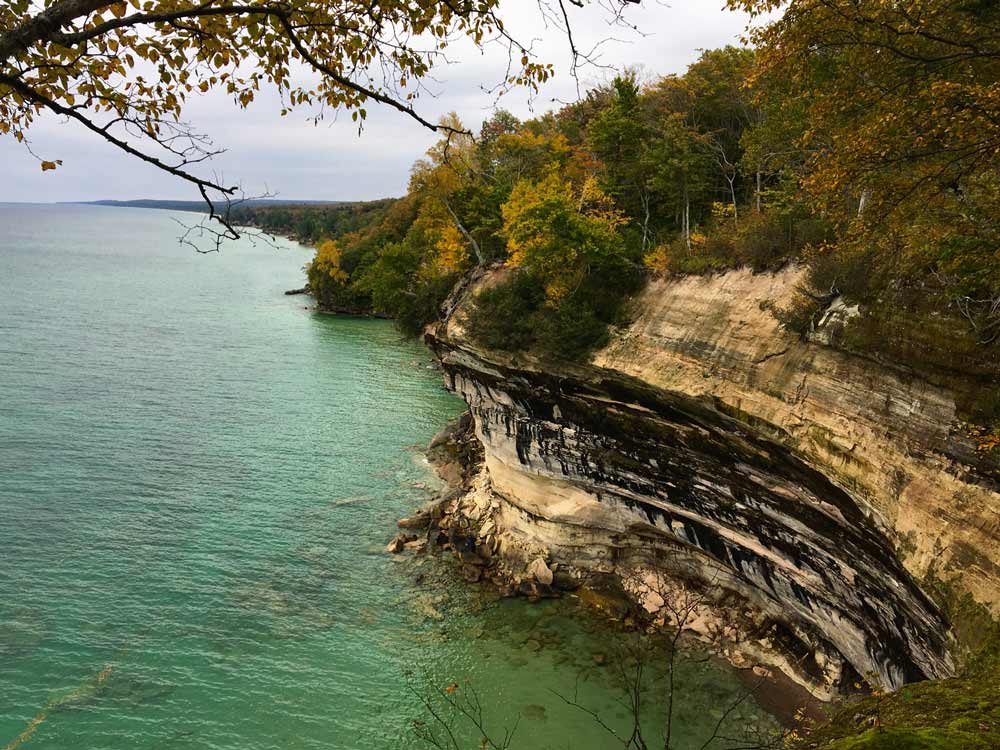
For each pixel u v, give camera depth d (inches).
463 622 1061.1
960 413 644.1
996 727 229.5
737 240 1024.9
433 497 1493.6
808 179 538.0
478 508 1406.3
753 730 823.7
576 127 2268.7
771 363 860.6
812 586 890.7
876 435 721.0
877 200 488.4
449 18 215.9
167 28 203.8
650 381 997.2
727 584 1085.1
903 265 717.3
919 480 668.1
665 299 1072.8
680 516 1066.7
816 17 473.7
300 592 1119.0
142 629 996.6
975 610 587.8
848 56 530.6
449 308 1517.0
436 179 1631.4
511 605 1111.6
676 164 1312.7
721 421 900.0
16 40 170.7
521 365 1182.9
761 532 932.6
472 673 941.8
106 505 1346.0
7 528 1225.4
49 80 190.1
